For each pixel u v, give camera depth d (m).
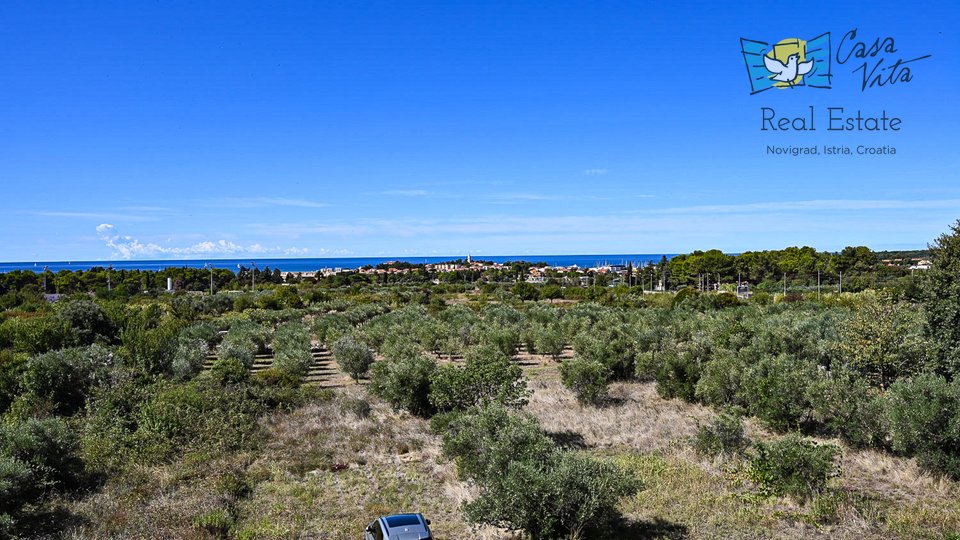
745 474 17.41
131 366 30.44
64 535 14.00
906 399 17.69
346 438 21.70
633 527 14.40
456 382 22.41
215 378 28.05
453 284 136.25
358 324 59.09
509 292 102.25
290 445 21.08
